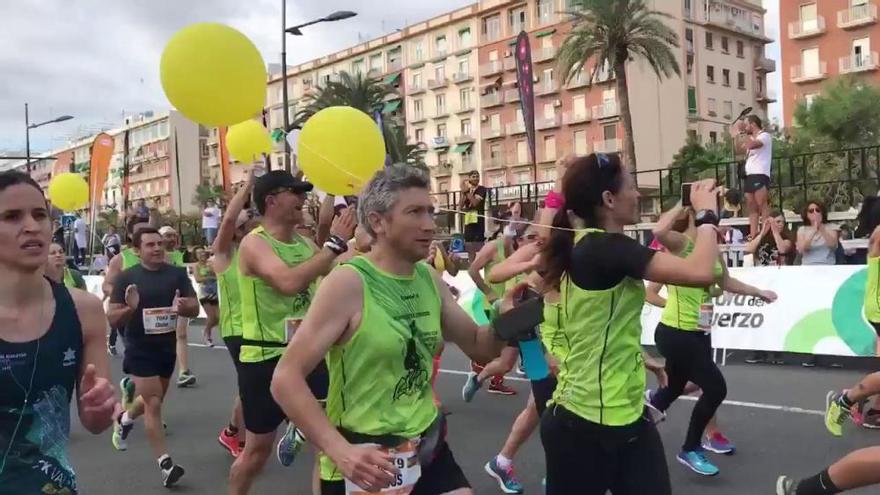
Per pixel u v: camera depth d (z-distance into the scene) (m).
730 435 6.06
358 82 47.12
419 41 74.81
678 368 5.15
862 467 3.39
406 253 2.56
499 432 6.51
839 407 5.39
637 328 3.07
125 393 5.23
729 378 8.27
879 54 50.25
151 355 5.52
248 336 4.29
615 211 3.06
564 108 62.00
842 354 8.61
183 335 9.22
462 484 2.61
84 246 21.25
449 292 2.86
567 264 3.09
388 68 78.25
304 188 4.48
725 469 5.27
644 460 3.01
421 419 2.57
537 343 2.79
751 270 9.41
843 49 52.09
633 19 37.16
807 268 9.02
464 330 2.82
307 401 2.36
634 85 57.78
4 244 2.21
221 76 3.74
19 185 2.24
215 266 5.01
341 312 2.44
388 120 49.00
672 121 59.03
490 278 3.92
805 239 9.92
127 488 5.41
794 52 54.28
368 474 2.29
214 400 8.34
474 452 5.96
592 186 3.04
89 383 2.29
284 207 4.45
